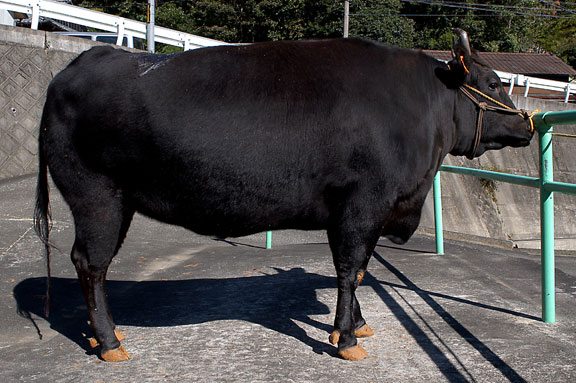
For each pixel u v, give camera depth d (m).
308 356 4.34
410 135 4.24
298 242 9.23
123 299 5.82
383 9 32.22
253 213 4.23
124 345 4.62
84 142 4.16
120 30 16.80
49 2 15.72
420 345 4.50
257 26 32.09
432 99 4.46
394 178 4.18
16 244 7.86
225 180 4.11
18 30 13.59
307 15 32.25
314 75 4.21
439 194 7.37
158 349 4.53
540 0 42.81
